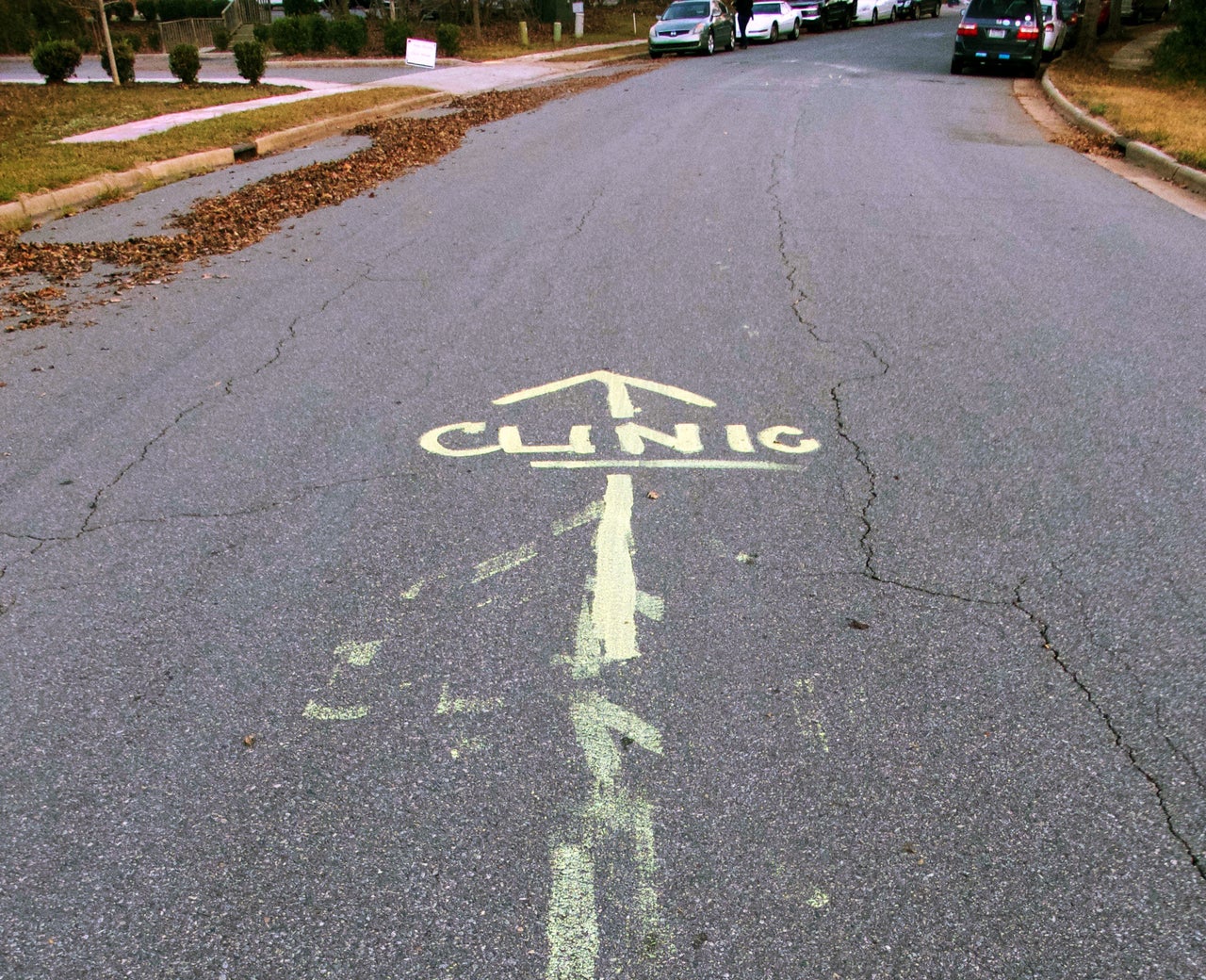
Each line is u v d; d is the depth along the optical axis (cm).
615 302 671
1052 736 284
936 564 365
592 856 247
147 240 854
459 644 324
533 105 1727
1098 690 301
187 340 611
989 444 460
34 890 238
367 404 511
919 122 1412
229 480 434
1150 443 459
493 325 629
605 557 371
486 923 229
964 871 242
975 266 741
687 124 1417
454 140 1353
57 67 2314
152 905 234
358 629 332
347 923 229
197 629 333
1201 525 390
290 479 434
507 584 356
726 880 240
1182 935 226
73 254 808
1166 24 3359
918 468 438
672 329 618
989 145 1248
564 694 302
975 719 290
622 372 548
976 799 263
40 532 394
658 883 240
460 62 2709
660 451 455
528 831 254
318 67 2798
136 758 279
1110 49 2497
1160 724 288
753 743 282
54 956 221
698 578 358
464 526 394
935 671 310
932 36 3106
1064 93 1619
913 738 284
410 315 651
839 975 217
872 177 1052
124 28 4156
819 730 287
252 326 634
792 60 2380
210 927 229
